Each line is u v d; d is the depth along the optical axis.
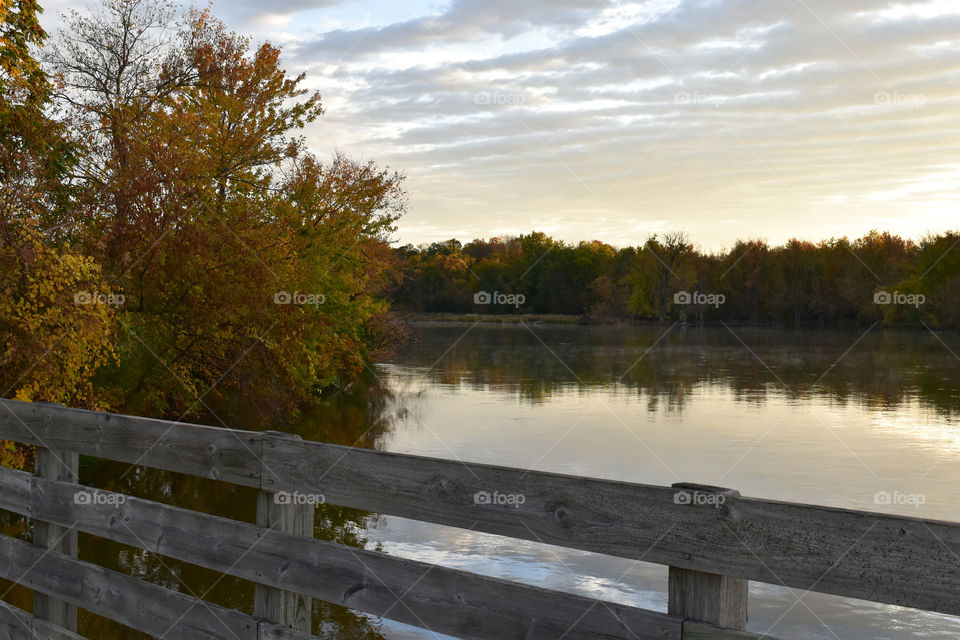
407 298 65.38
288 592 3.12
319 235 22.92
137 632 7.16
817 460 16.88
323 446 2.98
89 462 15.12
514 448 17.75
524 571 9.21
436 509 2.67
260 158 22.16
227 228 18.25
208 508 11.73
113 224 16.50
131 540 3.70
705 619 2.14
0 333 10.91
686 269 93.75
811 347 58.59
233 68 22.06
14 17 14.09
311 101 22.83
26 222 11.89
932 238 81.44
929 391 30.89
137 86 20.70
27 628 4.24
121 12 20.84
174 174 17.28
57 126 15.72
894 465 16.41
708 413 24.27
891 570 1.84
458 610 2.60
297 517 3.10
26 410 4.30
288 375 20.28
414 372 37.78
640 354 51.16
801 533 1.96
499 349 55.25
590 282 101.38
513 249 106.50
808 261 92.75
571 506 2.36
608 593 8.53
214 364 19.30
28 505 4.27
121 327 15.91
